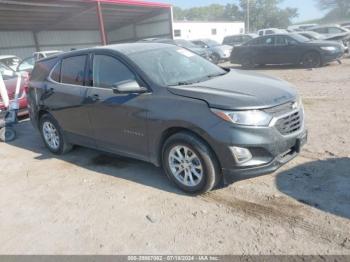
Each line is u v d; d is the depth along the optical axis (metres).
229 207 3.64
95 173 4.88
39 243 3.39
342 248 2.86
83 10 21.52
